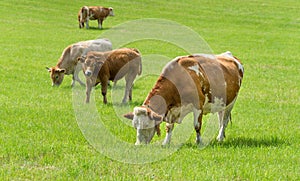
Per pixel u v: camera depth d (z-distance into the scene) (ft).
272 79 79.92
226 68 41.06
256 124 46.93
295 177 30.91
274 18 184.44
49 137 39.29
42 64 85.35
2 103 52.54
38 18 163.53
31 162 32.86
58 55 97.25
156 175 30.66
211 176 30.32
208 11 194.90
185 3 210.38
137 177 30.01
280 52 115.96
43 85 66.33
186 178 30.09
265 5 211.82
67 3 198.39
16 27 141.59
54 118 45.93
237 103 58.70
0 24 146.00
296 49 122.01
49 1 199.52
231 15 188.34
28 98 56.08
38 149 35.55
